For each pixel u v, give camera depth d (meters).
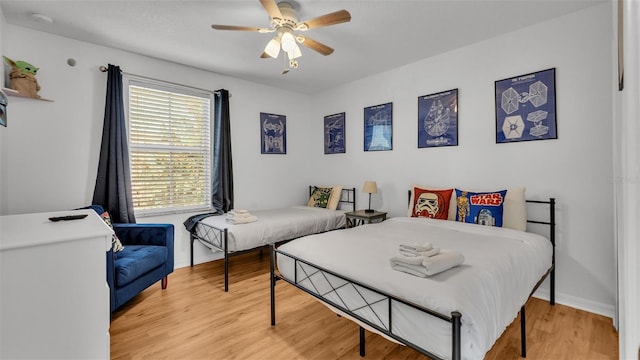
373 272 1.51
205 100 3.73
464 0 2.17
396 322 1.33
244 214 3.22
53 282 1.08
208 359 1.77
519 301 1.60
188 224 3.47
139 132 3.22
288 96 4.60
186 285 2.93
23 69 2.44
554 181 2.47
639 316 0.74
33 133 2.60
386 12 2.32
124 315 2.30
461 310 1.14
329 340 1.97
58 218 1.48
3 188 2.48
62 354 1.10
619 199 1.62
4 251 0.99
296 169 4.72
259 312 2.36
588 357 1.75
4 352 1.00
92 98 2.89
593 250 2.31
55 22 2.46
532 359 1.74
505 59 2.72
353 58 3.30
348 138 4.26
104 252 1.18
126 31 2.62
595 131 2.28
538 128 2.54
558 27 2.43
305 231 3.49
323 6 2.23
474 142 2.95
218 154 3.70
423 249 1.55
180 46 2.95
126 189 2.99
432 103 3.27
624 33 0.91
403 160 3.58
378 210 3.87
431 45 2.96
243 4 2.19
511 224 2.46
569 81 2.39
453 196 2.99
